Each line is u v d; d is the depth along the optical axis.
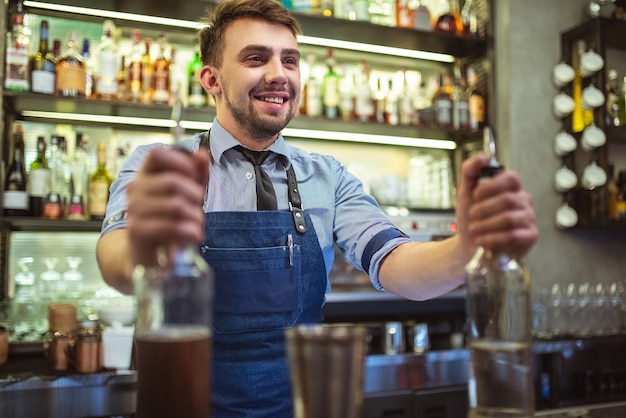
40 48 2.57
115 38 2.88
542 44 3.34
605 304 3.15
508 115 3.22
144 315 0.64
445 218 3.16
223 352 1.46
